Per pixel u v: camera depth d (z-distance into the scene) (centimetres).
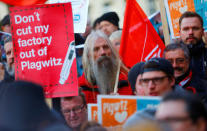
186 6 880
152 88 658
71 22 800
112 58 849
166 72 659
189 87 791
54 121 425
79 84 877
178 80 789
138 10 852
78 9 881
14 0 873
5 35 955
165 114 423
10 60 901
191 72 796
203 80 804
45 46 802
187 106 423
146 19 852
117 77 841
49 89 794
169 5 887
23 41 805
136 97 601
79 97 775
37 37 802
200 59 826
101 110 617
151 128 374
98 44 848
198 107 429
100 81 851
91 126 581
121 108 610
